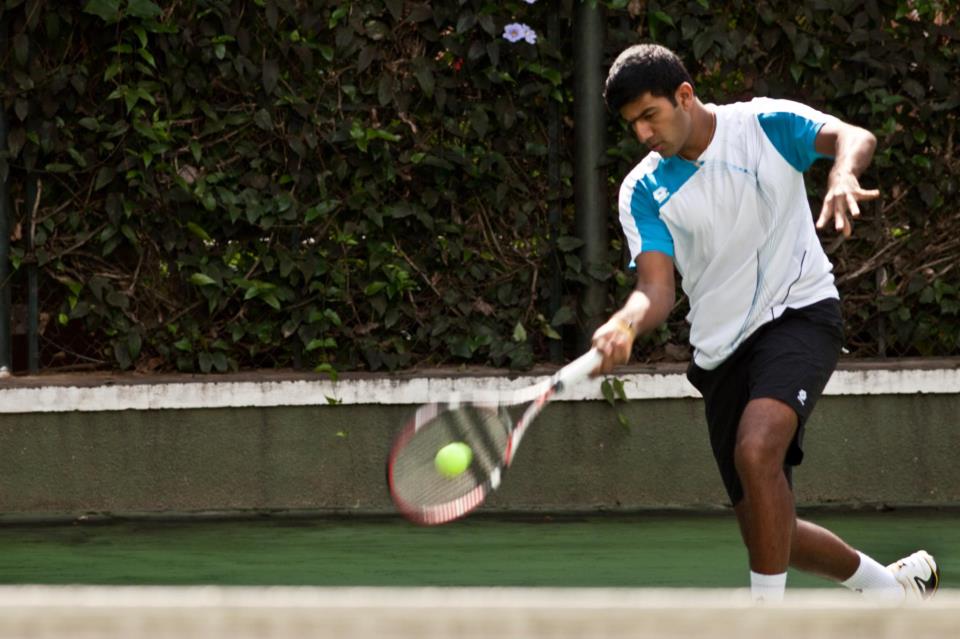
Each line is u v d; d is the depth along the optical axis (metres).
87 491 20.16
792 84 21.33
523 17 20.88
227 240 20.83
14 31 20.11
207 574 16.59
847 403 20.84
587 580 16.16
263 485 20.36
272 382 20.25
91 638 4.64
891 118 21.23
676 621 4.49
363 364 21.08
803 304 12.30
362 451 20.45
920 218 21.59
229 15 20.33
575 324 21.22
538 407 11.84
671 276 12.57
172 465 20.27
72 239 20.64
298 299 20.88
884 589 13.20
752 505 11.46
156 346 20.83
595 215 20.98
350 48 20.52
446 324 21.02
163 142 20.31
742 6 21.12
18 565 17.16
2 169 20.16
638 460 20.70
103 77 20.36
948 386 20.78
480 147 20.95
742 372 12.54
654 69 11.83
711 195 12.18
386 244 20.86
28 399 19.94
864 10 21.17
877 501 20.89
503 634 4.53
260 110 20.39
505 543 18.39
